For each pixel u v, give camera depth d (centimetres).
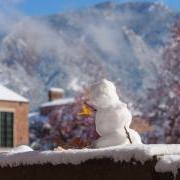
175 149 531
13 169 623
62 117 5631
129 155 514
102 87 677
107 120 666
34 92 14875
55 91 7469
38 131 6278
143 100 5238
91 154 545
